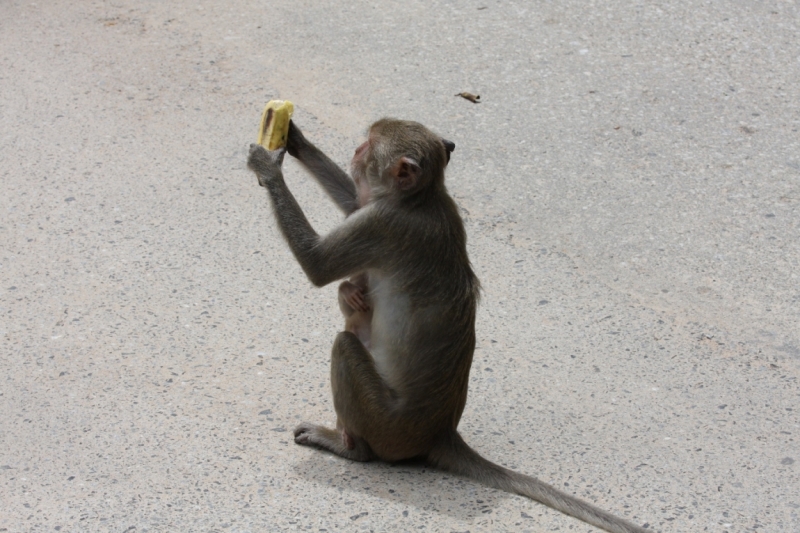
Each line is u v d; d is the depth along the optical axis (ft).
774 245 25.52
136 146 29.09
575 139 29.96
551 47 34.65
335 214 26.30
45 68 33.17
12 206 26.04
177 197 26.78
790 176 28.22
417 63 33.76
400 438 17.26
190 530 15.61
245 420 18.72
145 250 24.49
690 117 30.91
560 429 19.04
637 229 26.20
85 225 25.38
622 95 31.99
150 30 35.78
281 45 34.78
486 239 25.76
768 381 20.76
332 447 17.95
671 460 18.13
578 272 24.56
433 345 17.01
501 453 18.34
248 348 21.03
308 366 20.54
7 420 18.35
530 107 31.48
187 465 17.26
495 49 34.55
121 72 33.01
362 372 17.12
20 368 19.95
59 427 18.20
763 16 36.24
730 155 29.17
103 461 17.28
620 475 17.70
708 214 26.73
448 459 17.47
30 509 15.98
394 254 17.11
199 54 34.19
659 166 28.76
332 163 19.42
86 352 20.54
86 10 37.17
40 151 28.63
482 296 23.52
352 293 18.02
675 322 22.76
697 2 37.22
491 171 28.53
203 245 24.84
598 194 27.61
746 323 22.79
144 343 20.99
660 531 16.17
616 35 35.27
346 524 15.90
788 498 17.10
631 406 19.83
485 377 20.63
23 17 36.55
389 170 16.89
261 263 24.22
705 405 19.90
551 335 22.16
